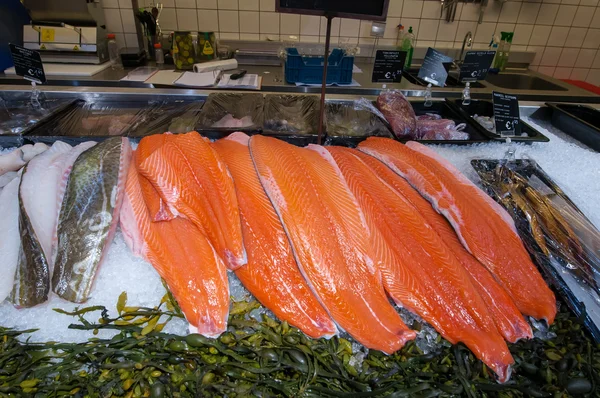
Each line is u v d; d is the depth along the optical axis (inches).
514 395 38.2
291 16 152.9
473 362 40.3
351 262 44.2
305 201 46.6
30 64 85.5
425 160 58.4
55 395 35.6
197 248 45.1
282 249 44.9
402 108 86.4
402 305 44.0
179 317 42.5
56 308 42.9
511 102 77.0
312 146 59.7
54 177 49.8
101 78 120.1
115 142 54.3
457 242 49.6
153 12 137.4
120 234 50.7
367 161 60.6
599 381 38.4
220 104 89.9
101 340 39.9
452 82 137.2
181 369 38.4
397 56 103.7
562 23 161.5
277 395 37.1
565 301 45.7
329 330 41.4
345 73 126.5
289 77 126.1
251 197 48.3
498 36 161.9
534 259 49.9
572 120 83.7
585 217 53.4
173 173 48.2
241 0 148.2
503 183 59.7
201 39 136.7
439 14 155.7
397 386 38.3
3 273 43.2
